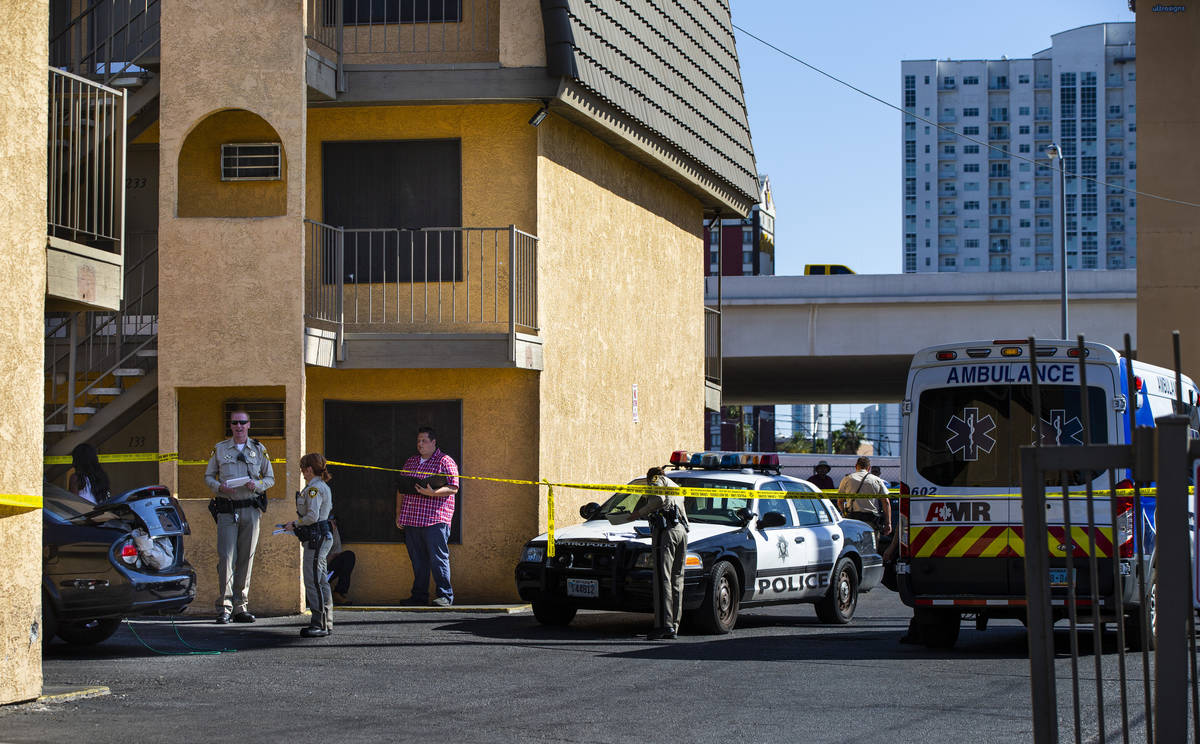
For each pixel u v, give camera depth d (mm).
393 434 17672
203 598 15047
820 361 34281
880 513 20141
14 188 9055
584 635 13523
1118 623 4871
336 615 15195
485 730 8234
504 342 16734
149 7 17391
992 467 12570
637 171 21438
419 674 10594
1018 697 9656
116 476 17734
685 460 17297
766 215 115188
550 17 17281
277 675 10469
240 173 17484
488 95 17266
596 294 19641
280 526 13039
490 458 17562
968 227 198500
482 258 17531
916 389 12945
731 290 32969
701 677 10594
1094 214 194750
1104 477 11992
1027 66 197375
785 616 17031
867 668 11227
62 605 11352
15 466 9008
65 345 17031
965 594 12500
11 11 9047
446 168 17812
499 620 14922
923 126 199750
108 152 13008
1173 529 4520
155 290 17688
